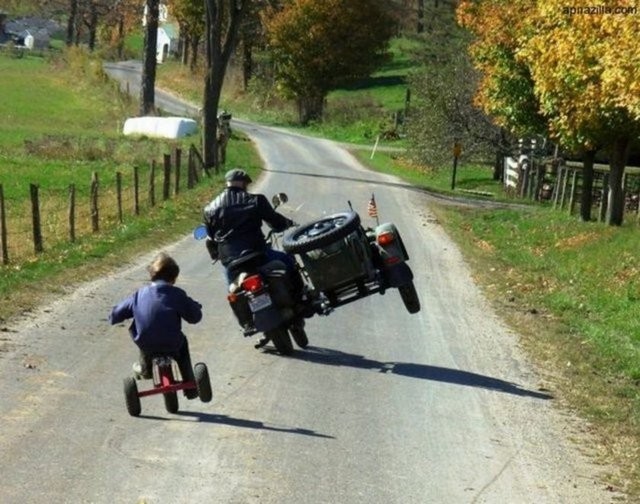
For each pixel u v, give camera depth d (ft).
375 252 41.19
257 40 349.00
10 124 215.31
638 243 76.38
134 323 30.32
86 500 23.41
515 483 26.78
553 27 82.84
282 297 39.40
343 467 27.07
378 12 325.62
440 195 143.13
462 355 43.01
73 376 35.27
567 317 54.39
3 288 50.24
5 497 23.29
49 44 509.76
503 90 116.67
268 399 33.78
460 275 68.74
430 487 25.96
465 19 118.93
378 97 350.23
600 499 25.99
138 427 29.71
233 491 24.61
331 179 149.38
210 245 41.06
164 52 481.87
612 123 88.22
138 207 90.74
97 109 260.21
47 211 91.45
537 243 88.89
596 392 37.83
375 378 37.81
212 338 43.50
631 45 56.70
